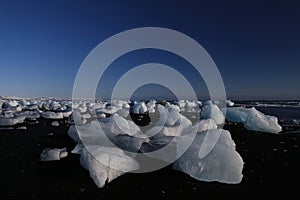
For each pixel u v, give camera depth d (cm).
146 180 345
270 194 300
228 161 345
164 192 310
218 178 339
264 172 370
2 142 570
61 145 538
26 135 654
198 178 347
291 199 288
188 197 296
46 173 369
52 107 1622
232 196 298
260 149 502
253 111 773
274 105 2092
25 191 311
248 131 714
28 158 442
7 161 425
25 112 1176
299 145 537
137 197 296
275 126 705
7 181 341
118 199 293
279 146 528
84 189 318
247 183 332
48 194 304
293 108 1714
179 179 349
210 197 296
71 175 361
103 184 328
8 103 1589
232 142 424
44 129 751
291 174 361
